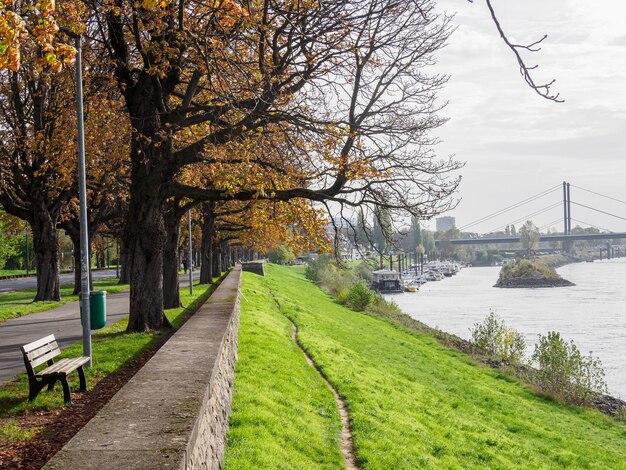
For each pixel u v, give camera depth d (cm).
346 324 4103
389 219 2033
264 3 1575
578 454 2066
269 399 1338
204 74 1930
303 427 1246
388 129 2002
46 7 1017
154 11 1731
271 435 1116
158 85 1839
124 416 686
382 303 6169
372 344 3375
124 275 5419
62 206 3541
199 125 2250
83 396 1194
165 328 2031
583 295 10700
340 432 1342
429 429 1691
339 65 1964
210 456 825
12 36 920
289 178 1966
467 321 6988
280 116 1805
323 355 2159
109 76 2195
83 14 1748
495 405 2600
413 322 5481
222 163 1841
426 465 1279
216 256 6081
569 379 3114
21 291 4925
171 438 609
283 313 3472
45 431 967
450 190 2014
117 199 3838
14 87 2992
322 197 1948
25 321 2503
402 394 2038
